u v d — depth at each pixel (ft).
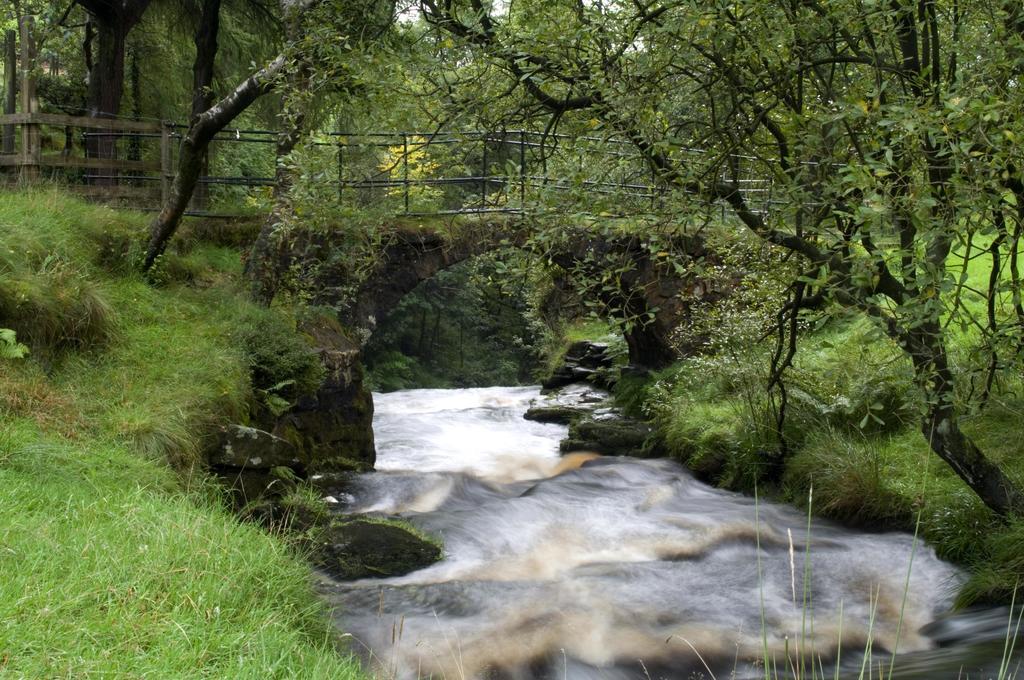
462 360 131.34
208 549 16.22
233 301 35.35
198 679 11.35
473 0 21.56
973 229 15.90
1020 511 22.85
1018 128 15.43
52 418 22.65
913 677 17.49
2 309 25.31
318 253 39.14
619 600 22.86
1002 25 17.03
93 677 10.80
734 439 35.50
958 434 23.00
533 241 20.88
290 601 16.72
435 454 44.57
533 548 27.48
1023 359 18.78
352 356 36.96
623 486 34.63
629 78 19.70
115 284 33.27
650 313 21.98
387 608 21.29
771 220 20.07
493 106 22.88
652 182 20.80
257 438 26.84
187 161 34.14
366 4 27.07
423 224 43.65
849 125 17.76
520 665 18.93
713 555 27.02
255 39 60.13
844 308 18.24
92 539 15.20
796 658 19.57
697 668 19.17
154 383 27.20
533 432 51.75
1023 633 19.62
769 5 19.13
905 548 26.43
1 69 59.93
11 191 36.63
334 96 31.58
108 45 50.01
